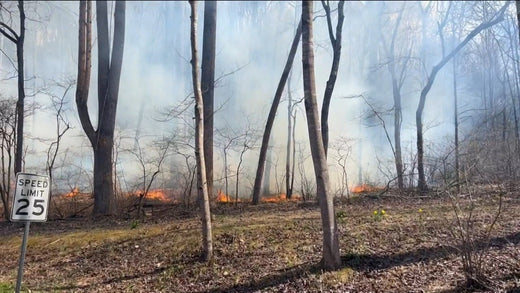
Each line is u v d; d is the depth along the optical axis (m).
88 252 8.52
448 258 6.85
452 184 8.32
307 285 6.35
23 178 5.45
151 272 7.44
